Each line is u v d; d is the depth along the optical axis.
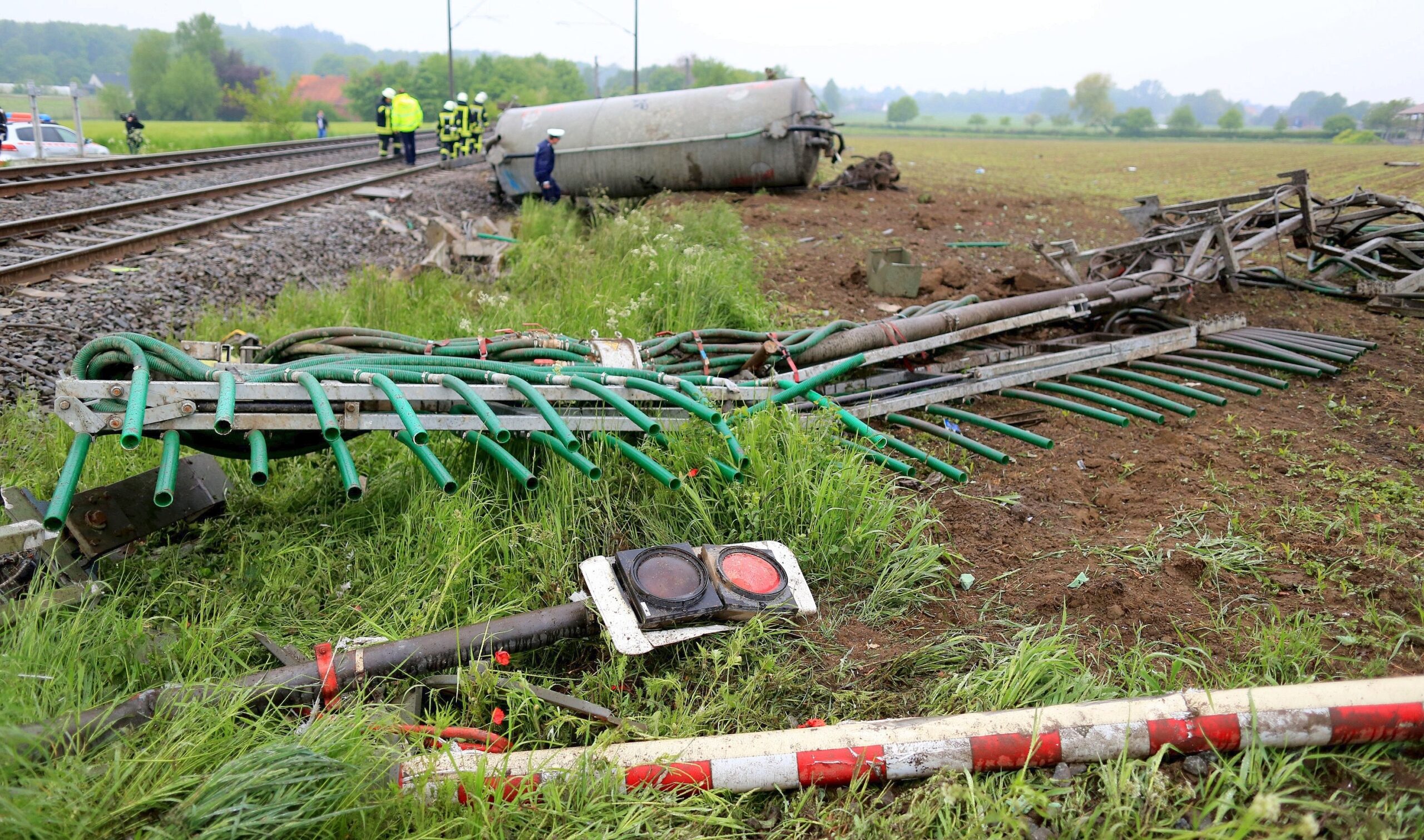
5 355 6.73
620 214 13.28
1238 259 8.71
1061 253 8.62
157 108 111.44
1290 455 5.50
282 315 8.28
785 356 5.89
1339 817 2.62
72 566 4.03
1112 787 2.70
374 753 2.90
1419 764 2.78
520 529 4.42
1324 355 7.07
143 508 4.35
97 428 3.95
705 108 16.06
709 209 13.50
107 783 2.61
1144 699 2.96
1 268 8.60
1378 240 9.17
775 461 4.66
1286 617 3.78
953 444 5.85
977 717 2.97
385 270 10.92
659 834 2.76
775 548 4.14
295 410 4.45
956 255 12.34
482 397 4.76
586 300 8.14
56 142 23.98
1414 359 7.23
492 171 18.86
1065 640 3.74
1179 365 7.13
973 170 26.25
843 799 2.92
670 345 6.07
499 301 8.20
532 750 3.05
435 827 2.65
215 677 3.42
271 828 2.52
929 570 4.24
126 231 11.80
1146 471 5.38
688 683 3.62
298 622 3.93
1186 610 3.90
